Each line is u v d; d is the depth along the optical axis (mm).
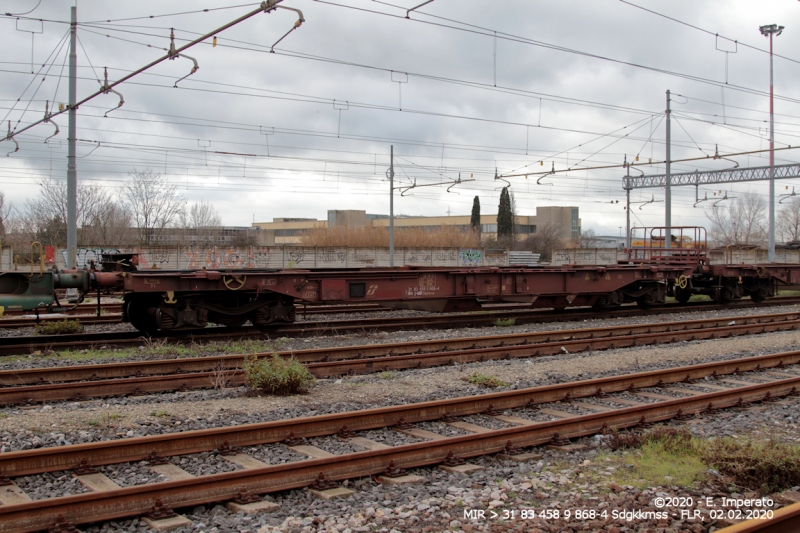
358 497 5957
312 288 16516
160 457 6590
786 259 53969
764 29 39906
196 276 14820
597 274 21266
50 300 13961
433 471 6750
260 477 5926
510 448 7305
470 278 18906
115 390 9820
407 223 90500
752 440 7906
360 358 13164
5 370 10492
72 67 21312
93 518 5176
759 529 4648
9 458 5969
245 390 10086
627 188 46188
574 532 5223
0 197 51969
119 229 54281
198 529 5199
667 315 21922
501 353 13680
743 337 16750
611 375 11883
